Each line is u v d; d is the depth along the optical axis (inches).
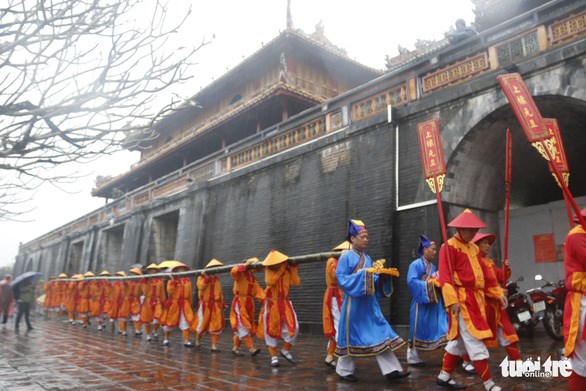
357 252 219.0
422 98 395.5
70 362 285.1
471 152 367.2
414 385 198.1
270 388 201.0
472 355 172.9
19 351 340.2
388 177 394.0
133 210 847.7
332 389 195.3
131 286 482.6
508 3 485.4
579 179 460.1
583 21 305.0
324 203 456.8
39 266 1412.4
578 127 355.9
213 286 349.4
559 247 388.8
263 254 522.3
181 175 750.5
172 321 372.8
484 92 345.4
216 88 886.4
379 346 199.6
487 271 184.5
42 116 135.9
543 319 327.0
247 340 306.2
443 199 358.9
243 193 582.6
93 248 1023.6
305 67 791.1
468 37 395.5
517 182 434.6
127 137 154.3
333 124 475.8
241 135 816.9
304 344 365.7
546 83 311.1
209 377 231.0
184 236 674.8
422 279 245.6
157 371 250.4
